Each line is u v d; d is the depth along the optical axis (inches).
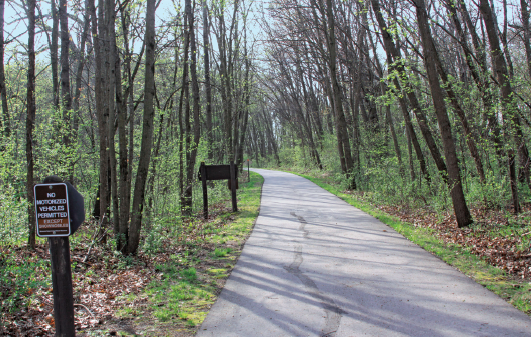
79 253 281.6
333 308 168.4
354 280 207.0
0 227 232.4
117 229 301.6
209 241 341.7
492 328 141.6
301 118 1389.0
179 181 503.2
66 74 445.1
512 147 361.4
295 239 327.6
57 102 438.0
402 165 551.2
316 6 711.7
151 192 408.5
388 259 248.7
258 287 203.5
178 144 477.1
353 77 802.8
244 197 723.4
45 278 204.4
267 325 153.3
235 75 877.8
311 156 1523.1
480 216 365.4
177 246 324.8
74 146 423.5
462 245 277.0
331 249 283.9
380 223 388.8
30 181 275.7
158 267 255.1
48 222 111.8
